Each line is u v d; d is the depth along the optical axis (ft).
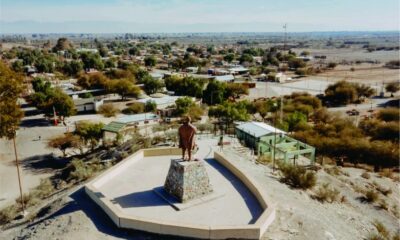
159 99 281.95
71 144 174.29
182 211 68.95
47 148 187.21
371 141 181.68
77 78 413.39
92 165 134.10
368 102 330.75
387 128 202.08
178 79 341.00
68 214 69.87
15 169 157.58
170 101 276.62
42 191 111.14
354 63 653.71
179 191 72.02
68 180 120.47
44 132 219.20
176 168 73.20
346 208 92.89
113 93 328.90
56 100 241.35
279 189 90.07
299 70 513.45
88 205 73.41
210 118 217.97
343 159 161.27
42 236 62.95
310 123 230.27
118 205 71.00
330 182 115.14
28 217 82.94
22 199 98.12
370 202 104.32
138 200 73.61
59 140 175.11
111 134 186.80
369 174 139.03
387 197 114.73
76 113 268.00
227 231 59.21
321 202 90.63
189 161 73.82
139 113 252.83
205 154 111.24
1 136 101.60
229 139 143.43
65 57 651.66
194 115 233.96
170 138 149.18
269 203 69.05
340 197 101.19
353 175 134.41
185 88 324.19
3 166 161.48
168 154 104.63
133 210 69.15
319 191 97.81
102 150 172.55
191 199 72.59
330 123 218.38
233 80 415.85
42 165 163.02
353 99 325.42
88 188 77.30
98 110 272.72
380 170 147.64
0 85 97.19
